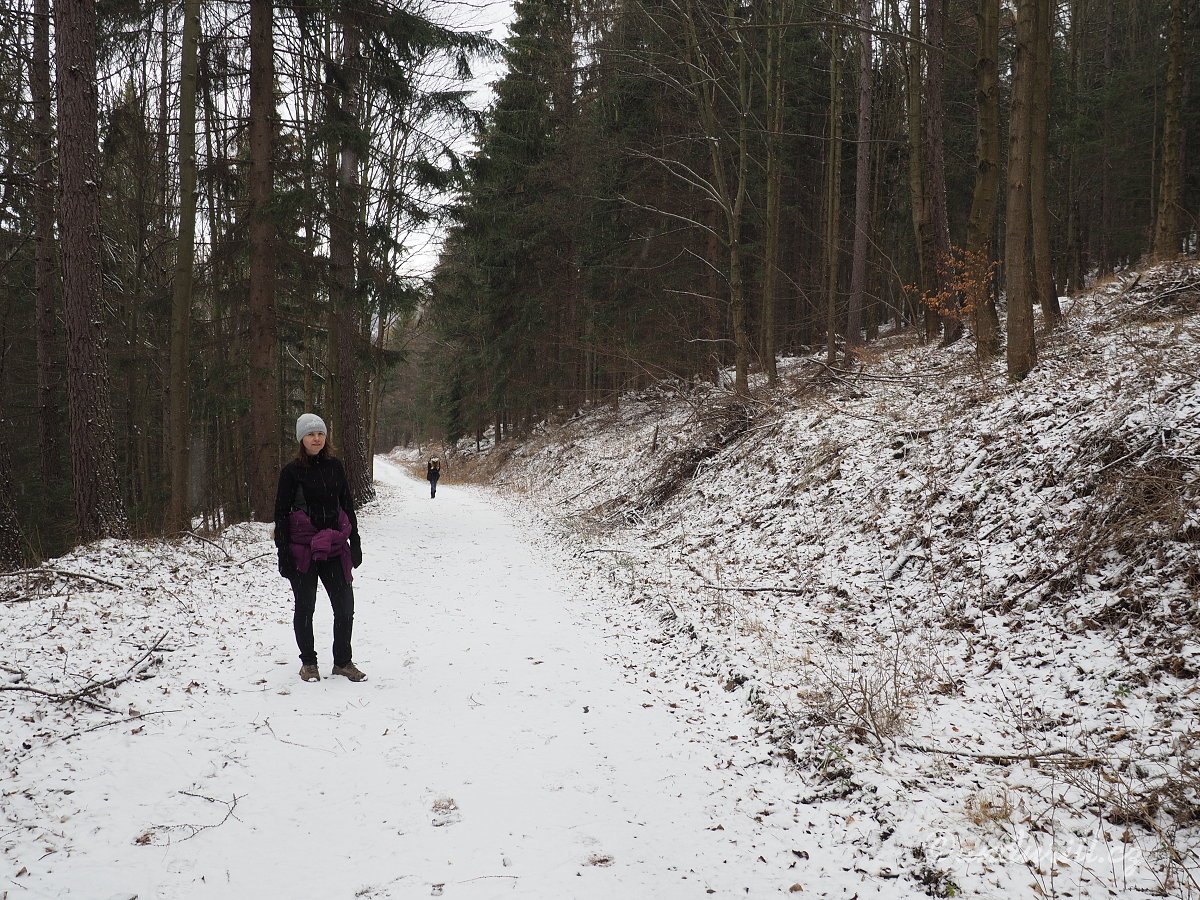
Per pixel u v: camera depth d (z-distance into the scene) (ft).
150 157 48.88
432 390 133.90
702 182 50.75
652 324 75.82
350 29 42.42
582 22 58.44
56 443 42.68
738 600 22.82
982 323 34.96
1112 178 101.40
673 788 11.79
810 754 12.60
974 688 14.69
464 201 63.05
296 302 47.37
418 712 14.75
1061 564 17.22
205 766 11.87
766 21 50.80
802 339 90.02
